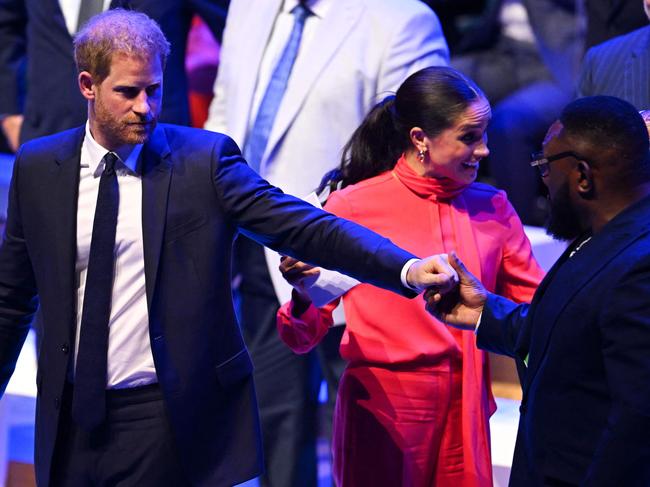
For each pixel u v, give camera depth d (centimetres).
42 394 1030
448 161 1065
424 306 1087
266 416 1460
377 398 1098
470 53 1778
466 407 1070
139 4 1501
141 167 1009
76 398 1003
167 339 1003
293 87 1402
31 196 1018
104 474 1023
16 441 1529
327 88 1387
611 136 865
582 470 848
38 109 1574
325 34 1402
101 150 1002
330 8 1412
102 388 1000
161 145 1016
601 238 860
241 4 1478
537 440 877
